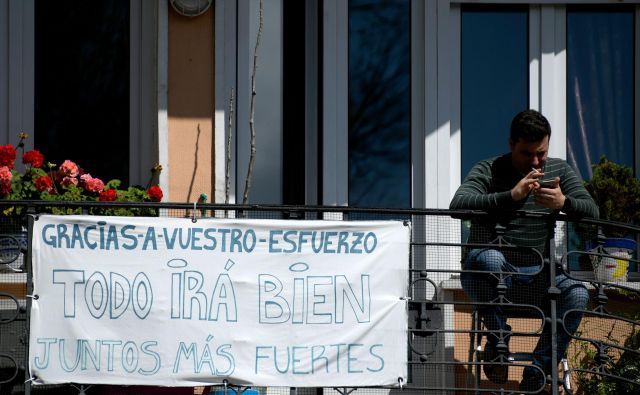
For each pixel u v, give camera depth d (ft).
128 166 53.42
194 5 52.19
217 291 43.78
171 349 43.52
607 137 54.75
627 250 50.01
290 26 54.39
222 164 52.01
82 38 53.93
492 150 54.39
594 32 54.65
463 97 54.49
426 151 53.57
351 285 43.98
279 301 43.83
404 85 54.19
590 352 48.08
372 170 53.88
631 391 47.19
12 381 44.45
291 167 54.03
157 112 52.16
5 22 53.42
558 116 54.54
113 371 43.37
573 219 44.73
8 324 44.52
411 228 44.88
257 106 53.93
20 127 53.26
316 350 43.70
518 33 54.75
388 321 43.96
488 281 45.03
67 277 43.62
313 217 52.54
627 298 49.73
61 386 45.32
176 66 52.31
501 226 44.80
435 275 49.34
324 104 53.93
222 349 43.60
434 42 53.98
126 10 54.03
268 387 44.11
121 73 53.78
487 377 44.88
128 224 43.88
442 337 47.93
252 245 44.04
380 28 54.29
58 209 48.29
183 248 43.91
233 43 53.01
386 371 43.78
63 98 53.62
